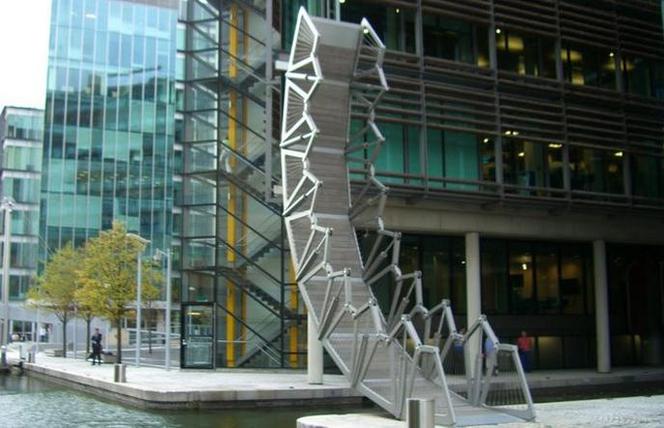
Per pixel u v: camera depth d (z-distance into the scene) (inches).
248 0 1375.5
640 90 1427.2
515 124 1267.2
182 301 1323.8
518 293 1368.1
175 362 1588.3
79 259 1921.8
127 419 780.0
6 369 1531.7
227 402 870.4
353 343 742.5
